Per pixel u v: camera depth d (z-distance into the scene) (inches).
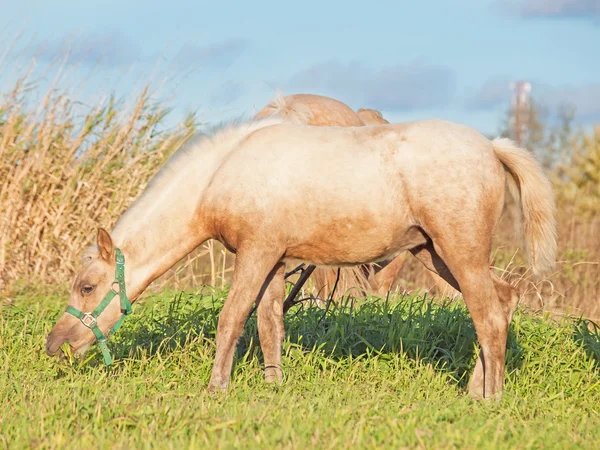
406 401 548.4
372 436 442.0
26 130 1091.9
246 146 597.3
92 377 593.3
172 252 618.8
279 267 636.1
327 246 593.3
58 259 1114.7
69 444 431.8
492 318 573.0
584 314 1022.4
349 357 653.9
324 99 892.6
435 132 573.6
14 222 1063.6
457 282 610.2
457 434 432.5
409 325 717.9
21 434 453.1
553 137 2588.6
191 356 660.1
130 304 620.4
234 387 597.9
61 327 611.5
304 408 504.4
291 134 595.5
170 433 454.0
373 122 1037.2
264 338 637.9
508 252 1316.4
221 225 598.2
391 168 571.2
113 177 1123.3
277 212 580.4
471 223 561.6
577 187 2158.0
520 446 433.1
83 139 1122.0
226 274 1173.7
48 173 1093.8
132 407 484.4
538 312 813.9
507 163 591.8
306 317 759.1
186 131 1142.3
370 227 578.9
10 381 585.0
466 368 665.0
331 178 574.9
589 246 1424.7
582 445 451.2
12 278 1052.5
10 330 726.5
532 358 670.5
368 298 844.6
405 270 1208.2
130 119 1129.4
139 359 671.8
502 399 562.6
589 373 653.3
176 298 858.8
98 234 599.2
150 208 616.7
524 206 595.5
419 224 574.9
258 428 457.1
